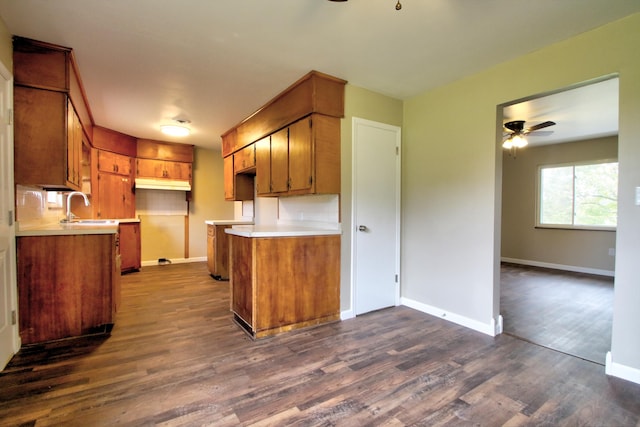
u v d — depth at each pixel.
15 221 2.34
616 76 2.12
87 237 2.64
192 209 6.34
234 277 3.14
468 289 2.94
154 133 5.21
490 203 2.77
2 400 1.75
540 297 3.98
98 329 2.71
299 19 2.05
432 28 2.15
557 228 5.79
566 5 1.89
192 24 2.12
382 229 3.42
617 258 2.06
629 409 1.73
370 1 1.86
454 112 3.06
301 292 2.89
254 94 3.38
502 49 2.44
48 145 2.45
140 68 2.77
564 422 1.62
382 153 3.40
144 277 4.93
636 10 1.95
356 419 1.63
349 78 2.98
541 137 5.29
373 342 2.59
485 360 2.29
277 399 1.80
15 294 2.32
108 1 1.88
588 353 2.41
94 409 1.68
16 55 2.33
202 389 1.89
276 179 3.50
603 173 5.31
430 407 1.74
